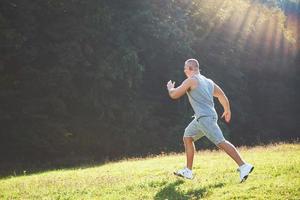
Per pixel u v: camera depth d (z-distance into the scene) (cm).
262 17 5347
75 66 3344
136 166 1437
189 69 941
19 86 3203
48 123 3216
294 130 5475
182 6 4416
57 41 3356
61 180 1198
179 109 4028
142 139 3678
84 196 937
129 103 3634
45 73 3198
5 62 3153
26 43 3244
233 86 4744
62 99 3338
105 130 3478
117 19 3719
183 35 3978
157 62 4025
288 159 1227
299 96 5616
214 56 4612
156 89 4112
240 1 5009
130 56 3459
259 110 5341
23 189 1102
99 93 3434
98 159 3142
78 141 3369
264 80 5425
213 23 4606
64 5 3438
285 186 836
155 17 3866
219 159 1441
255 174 986
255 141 4934
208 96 923
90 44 3456
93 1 3506
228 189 855
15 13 3241
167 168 1256
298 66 5678
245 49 5178
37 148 3225
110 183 1038
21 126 3191
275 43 5516
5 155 3183
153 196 868
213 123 909
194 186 912
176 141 3750
